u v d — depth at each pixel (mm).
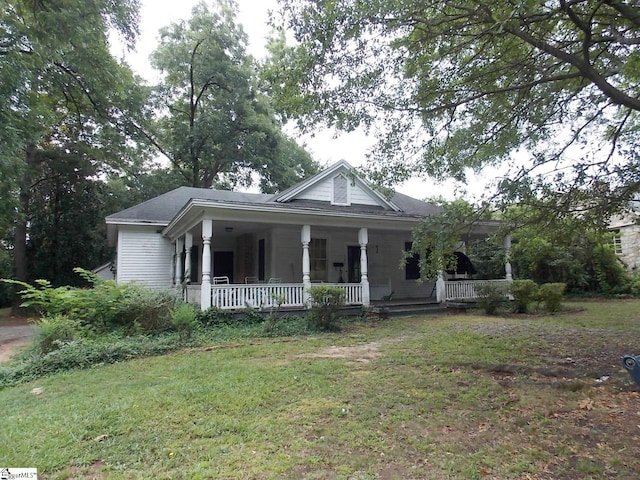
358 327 10594
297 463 3119
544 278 18531
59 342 7453
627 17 5094
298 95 6883
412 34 6414
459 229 6641
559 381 5129
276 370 6012
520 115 7160
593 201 6578
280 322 10273
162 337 9133
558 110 7160
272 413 4230
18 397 5312
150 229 16422
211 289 10820
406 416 4082
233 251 17938
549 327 9695
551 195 6418
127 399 4777
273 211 11164
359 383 5281
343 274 15508
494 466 3055
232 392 4934
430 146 7664
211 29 27703
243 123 28297
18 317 18031
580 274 17984
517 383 5129
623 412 4074
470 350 7188
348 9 5785
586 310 13336
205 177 31031
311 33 6008
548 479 2865
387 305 13219
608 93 5453
